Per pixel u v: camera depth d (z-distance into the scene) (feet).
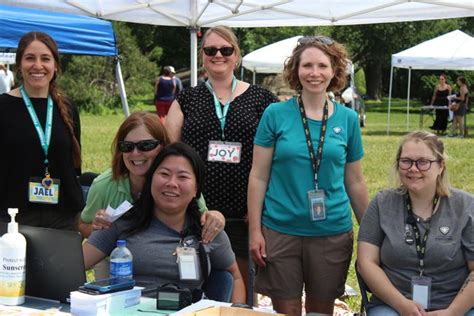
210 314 8.85
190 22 22.88
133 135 10.96
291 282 12.53
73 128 14.03
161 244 10.56
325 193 12.19
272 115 12.44
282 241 12.39
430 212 11.64
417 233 11.53
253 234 12.65
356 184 12.83
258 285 12.94
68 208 13.91
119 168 11.46
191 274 10.41
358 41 130.41
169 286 9.50
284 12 21.52
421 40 129.80
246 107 14.29
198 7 22.54
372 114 107.14
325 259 12.39
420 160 11.39
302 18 22.95
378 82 142.51
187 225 10.79
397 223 11.69
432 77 129.08
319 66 12.03
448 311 11.03
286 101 12.55
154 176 10.44
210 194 14.10
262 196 12.66
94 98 106.42
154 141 10.92
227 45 14.21
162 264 10.45
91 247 10.70
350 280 20.58
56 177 13.67
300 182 12.16
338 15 21.90
